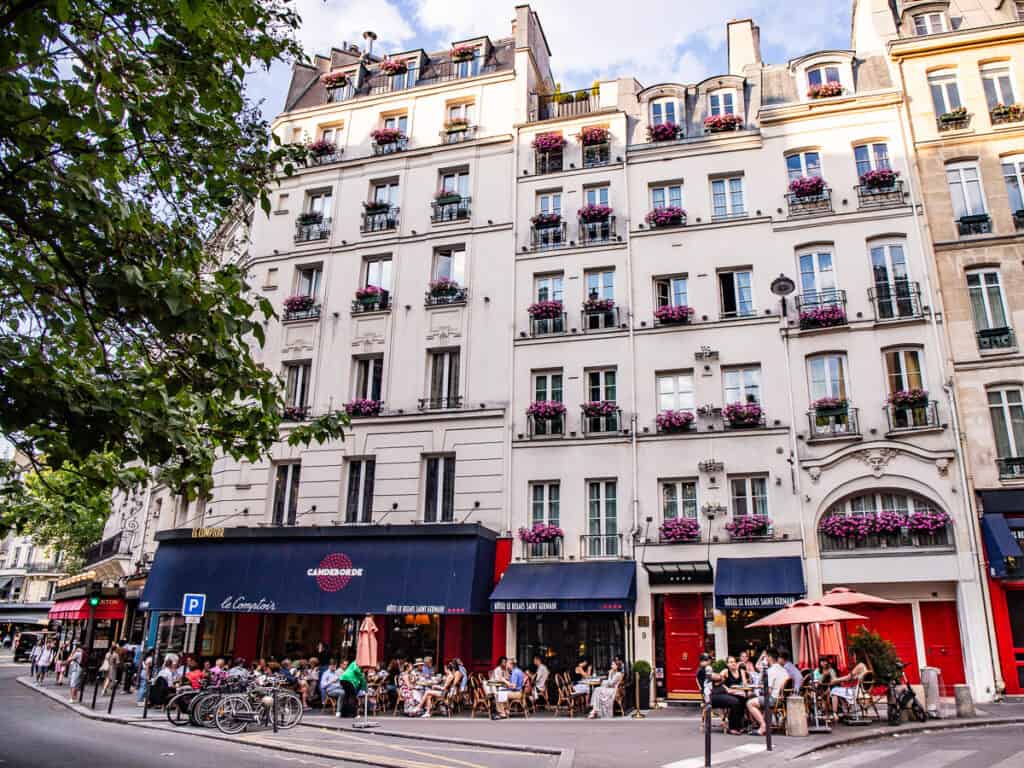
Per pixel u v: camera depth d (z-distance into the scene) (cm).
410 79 2886
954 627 1862
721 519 2042
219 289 801
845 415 2027
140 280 694
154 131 805
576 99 2686
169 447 808
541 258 2436
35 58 664
